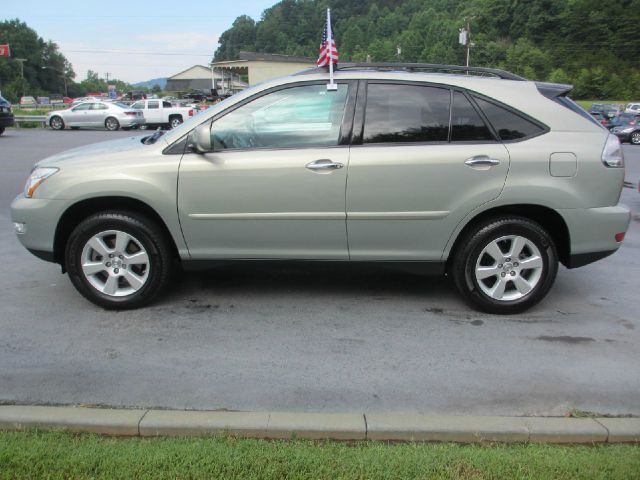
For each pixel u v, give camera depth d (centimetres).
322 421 292
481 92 429
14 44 12306
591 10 10044
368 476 249
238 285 516
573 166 421
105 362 371
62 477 246
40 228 438
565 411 319
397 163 418
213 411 306
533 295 445
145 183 424
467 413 315
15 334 410
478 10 10475
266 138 432
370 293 499
